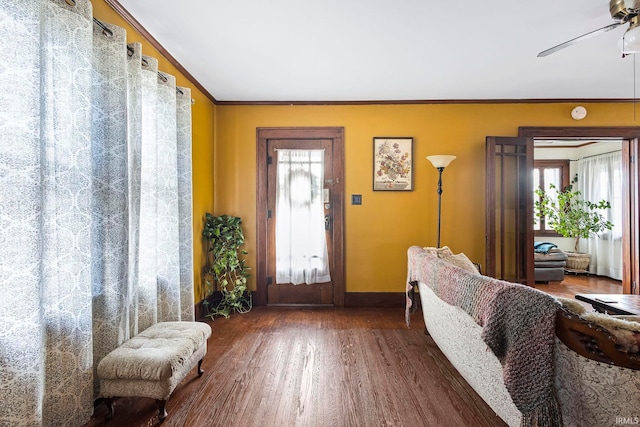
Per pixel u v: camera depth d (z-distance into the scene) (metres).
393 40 2.70
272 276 4.27
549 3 2.21
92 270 1.98
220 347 2.93
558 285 5.43
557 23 2.45
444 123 4.19
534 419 1.24
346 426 1.83
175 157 2.87
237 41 2.72
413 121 4.20
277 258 4.23
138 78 2.29
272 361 2.64
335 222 4.22
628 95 4.00
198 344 2.21
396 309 4.11
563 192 6.87
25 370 1.42
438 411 1.97
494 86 3.72
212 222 3.95
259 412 1.96
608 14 2.34
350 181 4.22
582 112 4.09
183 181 3.11
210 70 3.29
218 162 4.24
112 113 2.03
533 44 2.77
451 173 4.19
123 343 2.05
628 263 4.22
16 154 1.41
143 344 2.01
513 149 4.09
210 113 4.07
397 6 2.24
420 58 3.02
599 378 1.13
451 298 1.95
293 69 3.26
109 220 2.02
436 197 4.21
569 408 1.26
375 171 4.21
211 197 4.12
